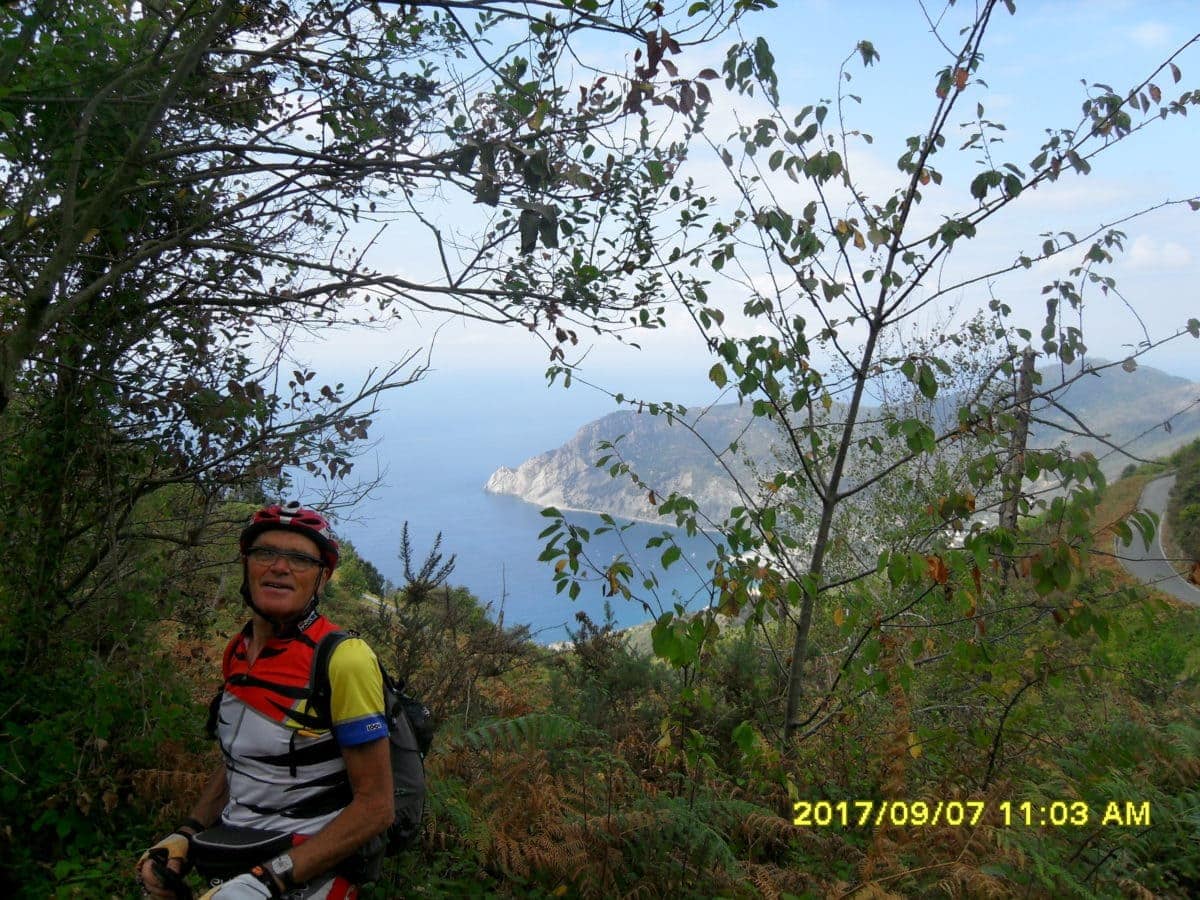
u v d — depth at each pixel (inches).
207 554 253.0
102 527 217.3
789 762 215.9
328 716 88.8
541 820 172.2
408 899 151.1
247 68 212.2
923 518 251.9
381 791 88.5
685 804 183.9
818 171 205.9
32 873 159.9
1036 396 211.3
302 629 92.0
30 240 207.3
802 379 219.6
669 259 221.9
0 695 179.0
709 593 179.9
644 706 278.1
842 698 229.8
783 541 203.3
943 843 177.3
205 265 241.1
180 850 95.4
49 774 172.6
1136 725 229.0
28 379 212.7
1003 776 215.2
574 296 215.2
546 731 191.2
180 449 231.9
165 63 186.5
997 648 237.8
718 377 221.0
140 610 206.2
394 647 229.0
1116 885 175.3
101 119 185.2
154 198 224.4
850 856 186.4
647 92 148.9
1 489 200.1
